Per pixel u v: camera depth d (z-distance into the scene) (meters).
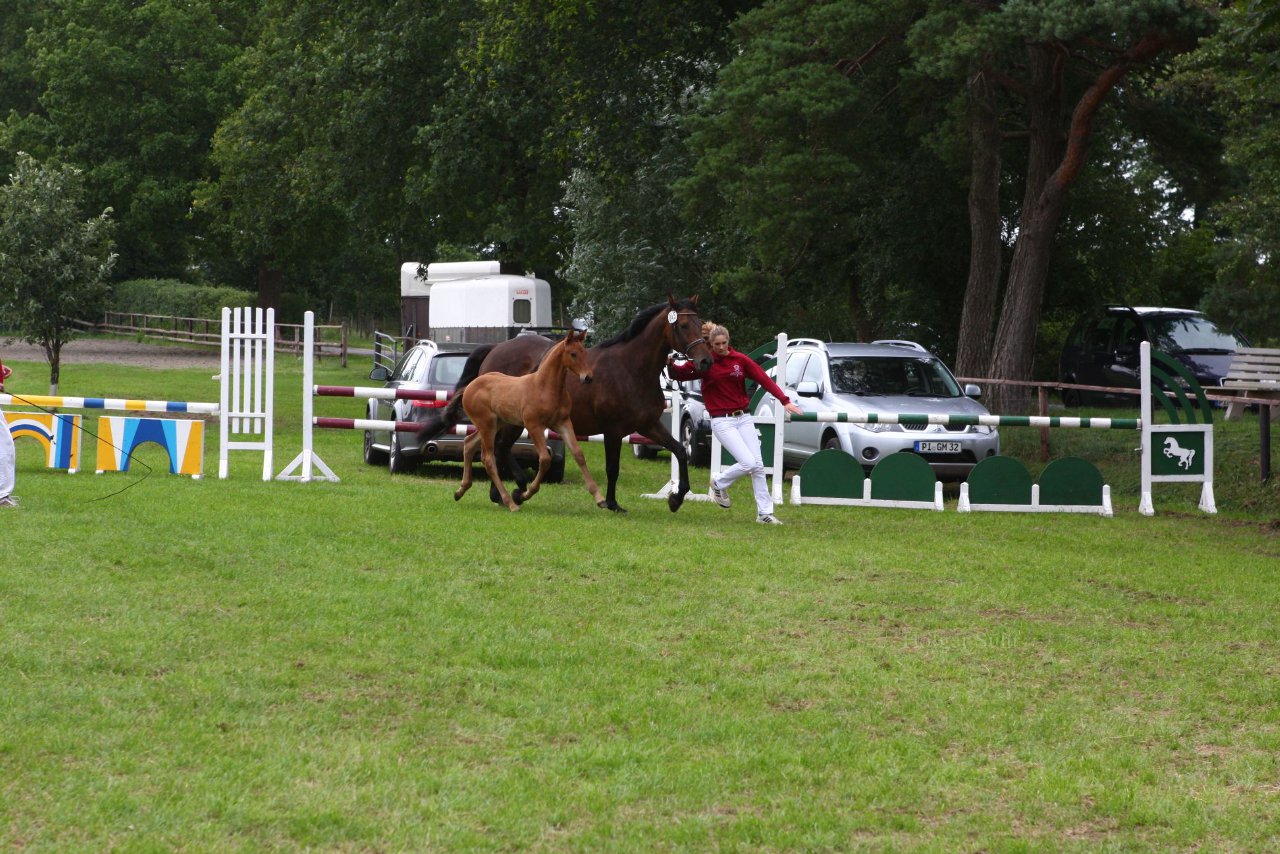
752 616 8.91
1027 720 6.72
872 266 29.12
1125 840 5.16
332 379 43.53
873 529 13.51
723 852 4.93
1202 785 5.83
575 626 8.41
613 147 29.12
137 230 63.97
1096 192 28.36
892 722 6.66
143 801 5.20
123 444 15.58
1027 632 8.66
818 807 5.40
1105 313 28.58
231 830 4.98
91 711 6.28
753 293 31.22
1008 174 28.12
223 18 65.69
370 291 79.94
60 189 27.52
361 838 4.95
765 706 6.85
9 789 5.27
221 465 15.73
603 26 27.67
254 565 9.86
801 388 17.94
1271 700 7.19
